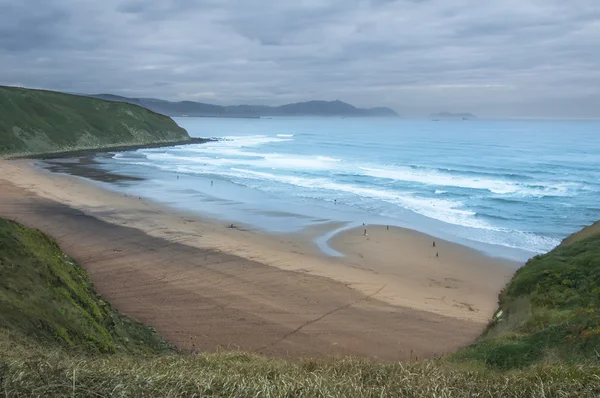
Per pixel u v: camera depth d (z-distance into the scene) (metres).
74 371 6.14
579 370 7.09
